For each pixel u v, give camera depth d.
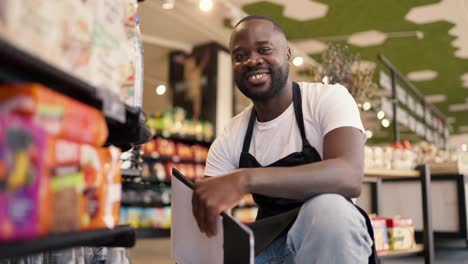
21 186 0.69
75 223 0.88
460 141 18.03
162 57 7.20
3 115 0.67
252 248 1.08
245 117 1.87
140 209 4.95
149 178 5.11
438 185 4.58
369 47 7.75
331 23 6.73
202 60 6.64
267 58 1.66
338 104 1.61
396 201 4.60
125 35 1.16
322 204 1.35
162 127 5.45
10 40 0.71
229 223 1.17
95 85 0.95
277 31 1.70
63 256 1.30
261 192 1.29
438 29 6.94
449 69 8.96
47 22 0.80
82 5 0.93
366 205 3.97
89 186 0.94
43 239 0.75
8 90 0.76
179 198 1.42
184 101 6.80
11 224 0.67
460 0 5.98
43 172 0.75
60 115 0.82
